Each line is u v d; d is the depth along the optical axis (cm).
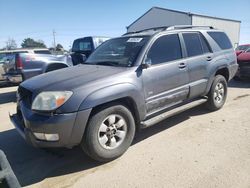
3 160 206
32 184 321
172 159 361
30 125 324
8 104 789
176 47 468
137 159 367
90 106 327
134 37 459
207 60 524
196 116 546
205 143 409
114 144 364
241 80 1005
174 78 446
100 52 490
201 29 550
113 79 359
